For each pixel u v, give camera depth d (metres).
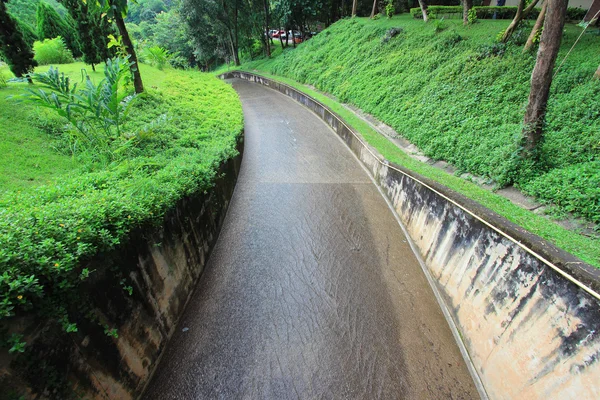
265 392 3.98
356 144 11.21
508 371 3.68
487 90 9.29
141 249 3.81
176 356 4.32
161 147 7.39
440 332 4.81
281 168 10.38
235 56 32.41
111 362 3.23
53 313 2.57
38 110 6.74
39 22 14.95
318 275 5.86
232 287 5.54
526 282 3.59
